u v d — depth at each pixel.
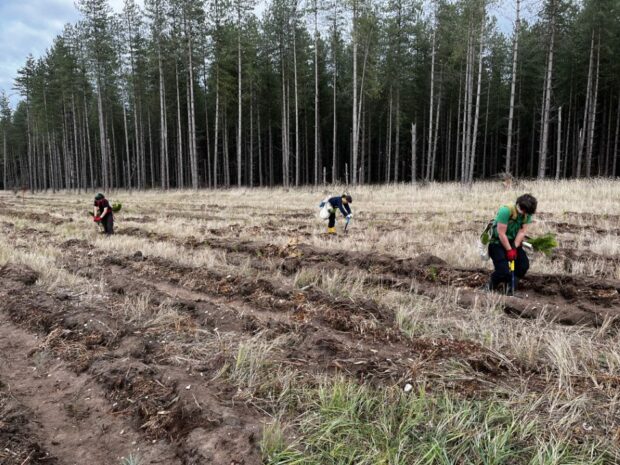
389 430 2.80
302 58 33.62
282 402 3.24
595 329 4.48
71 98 40.38
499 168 47.53
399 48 30.70
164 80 37.31
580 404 3.02
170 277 6.98
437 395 3.22
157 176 55.50
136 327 4.73
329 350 4.04
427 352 4.01
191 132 31.09
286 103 35.44
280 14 31.38
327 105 40.78
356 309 5.06
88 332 4.61
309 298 5.59
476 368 3.68
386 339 4.37
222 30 31.00
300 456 2.64
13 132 61.38
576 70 33.03
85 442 2.95
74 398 3.47
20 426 3.04
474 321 4.73
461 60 30.94
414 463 2.52
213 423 2.93
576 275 6.14
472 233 9.87
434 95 34.00
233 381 3.57
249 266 7.31
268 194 25.36
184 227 12.35
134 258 8.16
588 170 29.97
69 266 7.71
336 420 2.88
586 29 28.86
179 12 30.78
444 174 46.16
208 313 5.09
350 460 2.54
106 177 35.06
